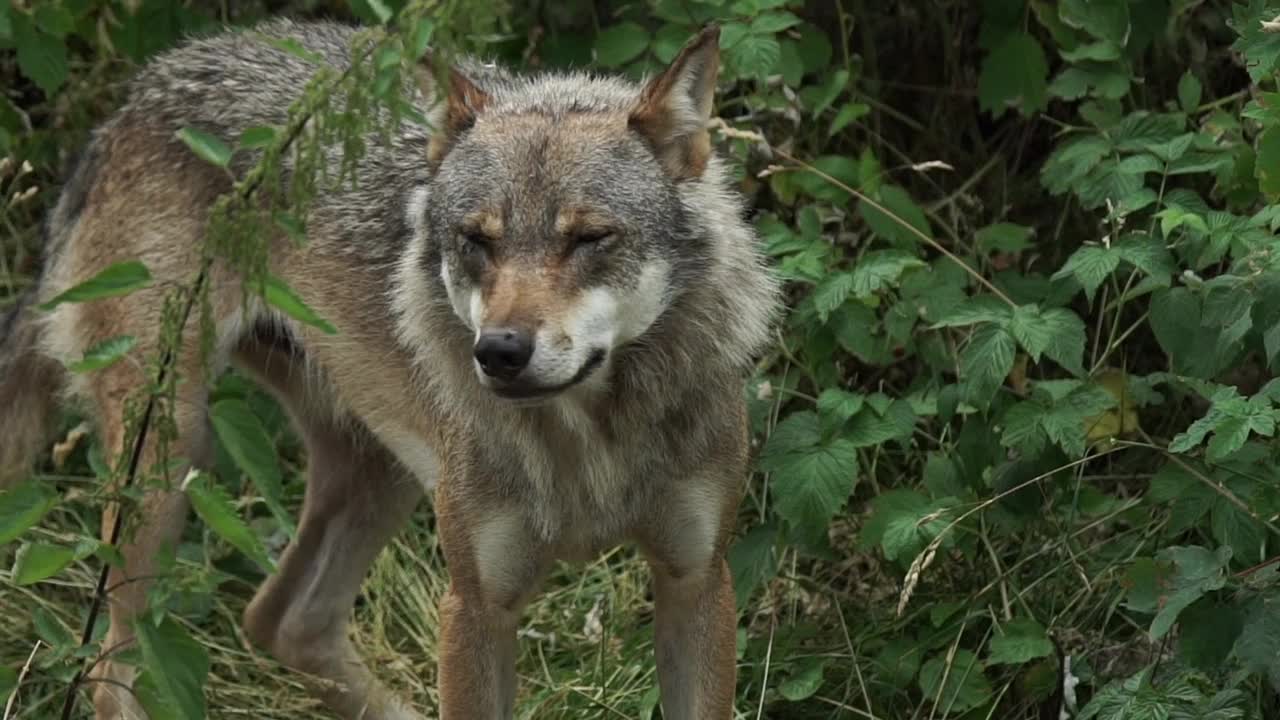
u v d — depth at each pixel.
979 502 9.13
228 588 11.09
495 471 8.23
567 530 8.45
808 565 10.31
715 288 8.09
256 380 10.05
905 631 9.69
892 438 8.93
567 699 9.80
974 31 11.53
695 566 8.38
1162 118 9.41
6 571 10.33
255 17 11.66
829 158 9.98
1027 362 10.44
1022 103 10.42
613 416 8.13
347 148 6.43
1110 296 10.49
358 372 9.37
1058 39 10.23
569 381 7.36
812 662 9.44
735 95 10.91
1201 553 7.76
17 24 9.98
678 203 7.92
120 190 9.64
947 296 9.32
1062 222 10.76
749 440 9.33
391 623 10.88
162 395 6.72
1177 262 9.12
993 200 11.46
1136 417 9.62
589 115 7.92
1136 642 9.05
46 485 6.99
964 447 9.20
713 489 8.30
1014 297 9.70
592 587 10.69
